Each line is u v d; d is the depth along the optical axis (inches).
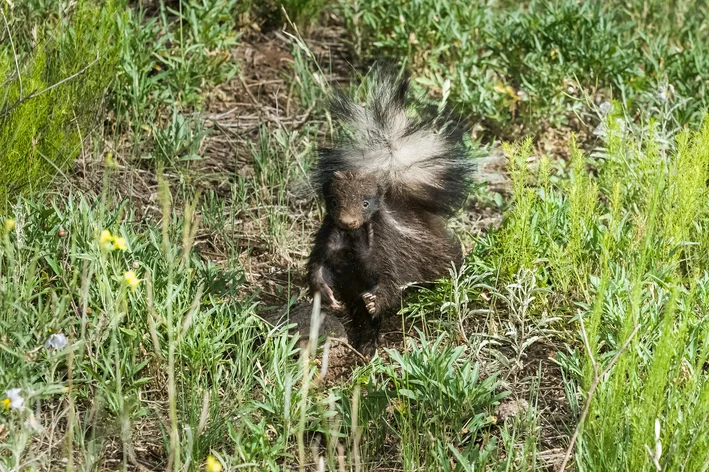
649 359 254.5
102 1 410.9
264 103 442.6
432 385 253.6
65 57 362.3
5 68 322.3
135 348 259.4
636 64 450.3
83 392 252.1
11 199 319.3
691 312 274.1
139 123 392.8
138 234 319.9
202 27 434.0
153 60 430.6
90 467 227.5
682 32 490.3
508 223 324.5
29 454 231.5
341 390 262.8
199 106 425.4
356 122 319.9
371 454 248.8
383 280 309.0
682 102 400.5
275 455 236.7
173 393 218.8
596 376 214.8
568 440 252.5
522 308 288.5
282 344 268.4
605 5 507.2
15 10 375.9
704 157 303.4
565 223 326.6
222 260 347.3
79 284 273.4
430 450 239.0
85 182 360.8
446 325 294.8
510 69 453.4
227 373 262.4
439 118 335.0
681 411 235.8
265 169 389.4
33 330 248.4
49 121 340.8
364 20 469.4
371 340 311.6
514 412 266.1
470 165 335.6
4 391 231.9
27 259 282.5
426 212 325.1
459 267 324.2
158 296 278.8
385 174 314.5
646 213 315.6
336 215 300.8
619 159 346.3
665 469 212.5
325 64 470.3
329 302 307.0
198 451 234.2
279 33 485.1
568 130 437.7
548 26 451.5
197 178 386.6
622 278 288.0
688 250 319.9
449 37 454.6
